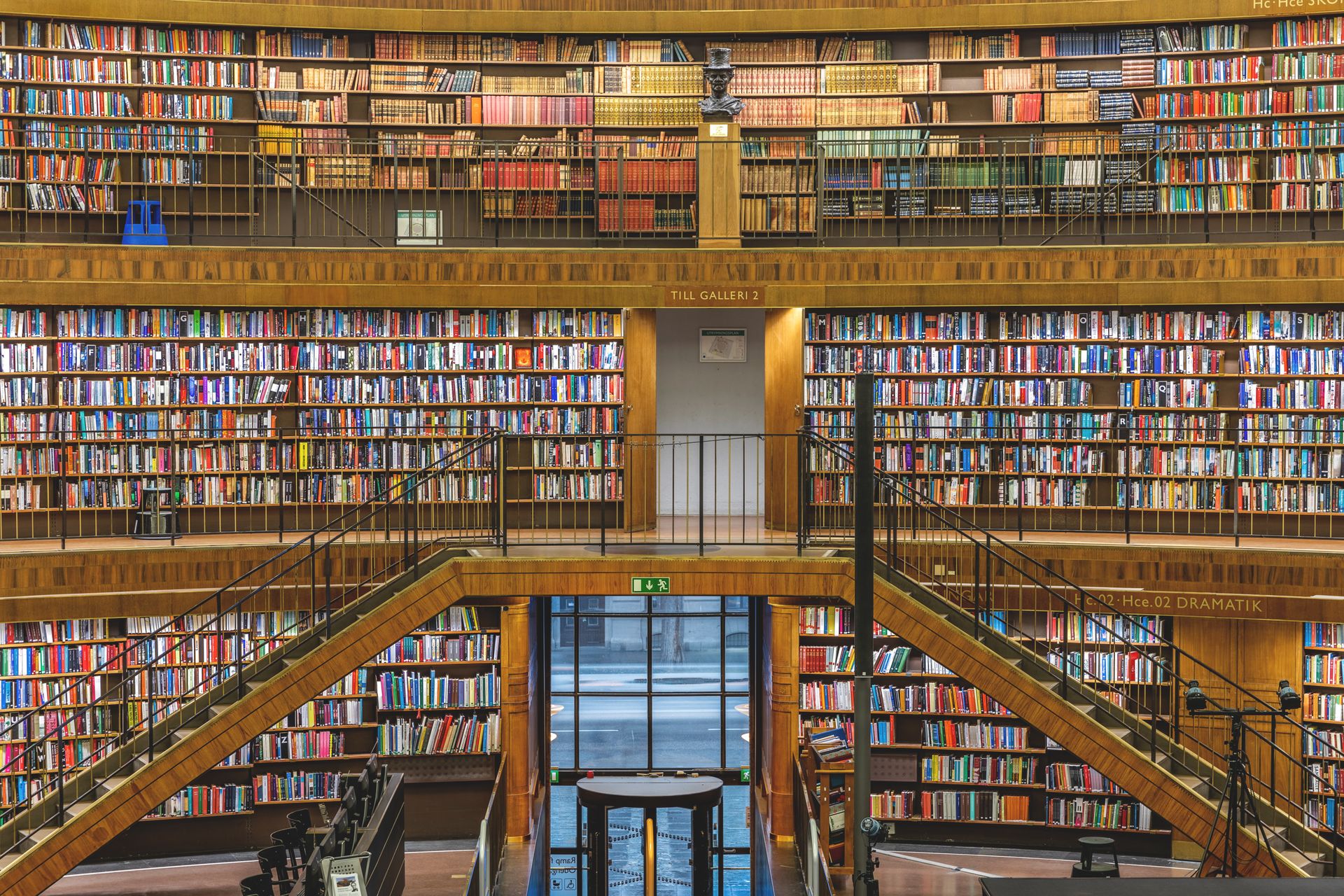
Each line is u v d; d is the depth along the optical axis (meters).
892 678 11.34
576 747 12.27
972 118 12.75
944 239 12.60
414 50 12.80
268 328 11.33
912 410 11.52
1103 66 12.62
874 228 12.70
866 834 6.74
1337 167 11.91
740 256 11.25
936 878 10.07
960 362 11.46
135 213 11.59
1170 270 10.98
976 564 9.21
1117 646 10.94
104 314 11.08
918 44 12.84
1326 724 10.53
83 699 10.52
